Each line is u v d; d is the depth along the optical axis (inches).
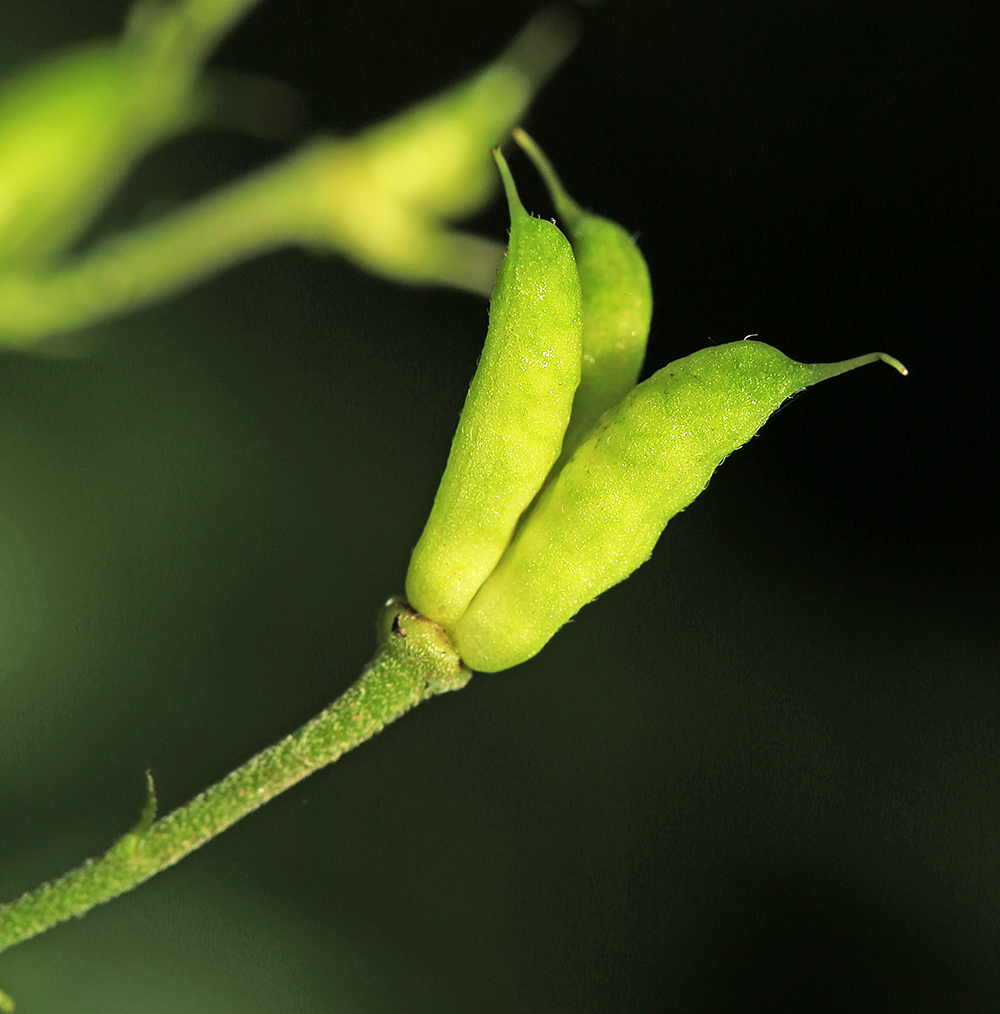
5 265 5.3
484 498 4.2
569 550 4.2
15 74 5.3
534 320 4.1
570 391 4.2
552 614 4.3
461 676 4.3
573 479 4.2
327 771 5.3
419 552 4.3
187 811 4.3
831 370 4.2
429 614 4.3
